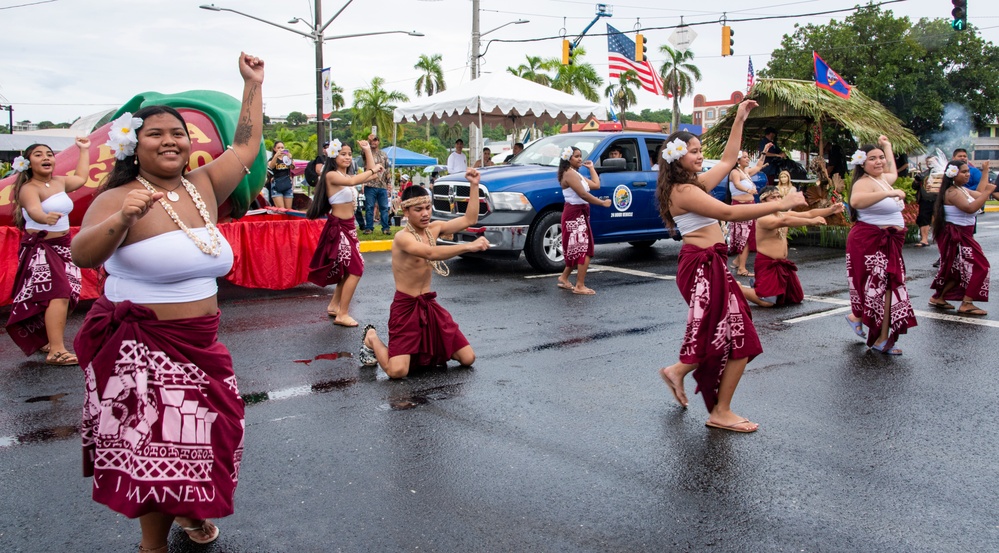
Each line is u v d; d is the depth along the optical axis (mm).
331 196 7340
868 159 6297
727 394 4672
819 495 3777
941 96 37312
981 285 7957
